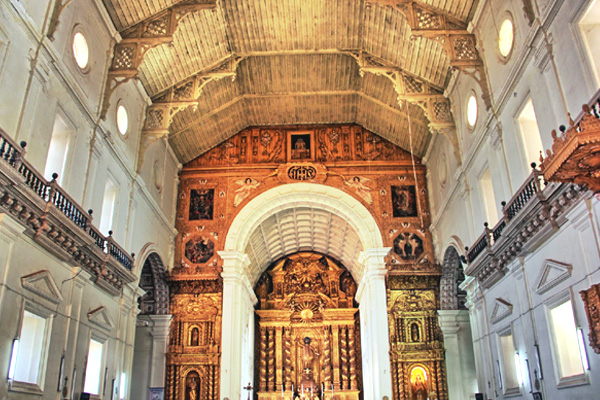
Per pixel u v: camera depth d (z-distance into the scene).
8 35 11.36
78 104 14.73
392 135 25.31
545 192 11.68
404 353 22.70
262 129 26.42
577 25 11.00
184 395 22.22
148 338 22.83
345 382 29.58
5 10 11.17
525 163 13.94
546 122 12.49
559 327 12.55
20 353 12.41
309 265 32.12
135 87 19.25
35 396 12.09
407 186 25.19
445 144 21.55
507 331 15.39
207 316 23.08
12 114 11.55
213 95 22.97
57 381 13.14
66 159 14.28
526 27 13.26
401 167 25.45
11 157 10.74
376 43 20.53
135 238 19.47
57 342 13.23
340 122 26.30
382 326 22.53
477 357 18.11
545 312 12.78
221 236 24.42
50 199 12.07
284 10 19.75
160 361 22.45
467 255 17.64
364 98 24.16
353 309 30.72
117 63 16.95
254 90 24.11
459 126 19.23
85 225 14.31
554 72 12.00
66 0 13.40
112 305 17.00
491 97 15.81
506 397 15.56
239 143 26.16
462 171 18.98
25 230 11.64
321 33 20.83
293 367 30.31
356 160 25.66
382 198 25.00
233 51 21.56
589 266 10.78
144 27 17.42
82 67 15.03
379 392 21.77
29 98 12.16
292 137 26.23
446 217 21.86
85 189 15.20
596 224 10.47
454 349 22.62
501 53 15.09
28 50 12.16
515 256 14.27
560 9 11.65
